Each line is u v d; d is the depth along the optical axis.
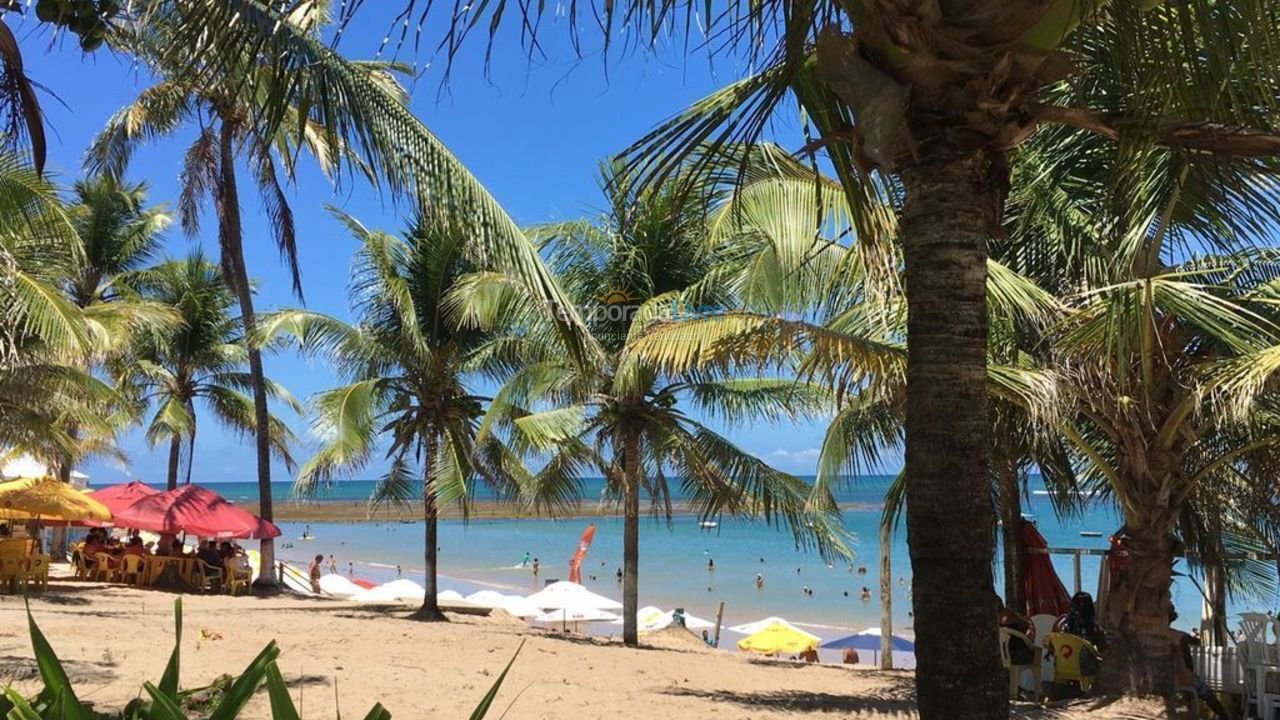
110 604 15.55
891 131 3.21
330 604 18.92
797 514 14.53
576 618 20.30
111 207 26.86
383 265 15.80
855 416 11.49
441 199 4.97
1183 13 3.44
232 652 9.52
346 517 98.88
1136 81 3.76
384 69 10.12
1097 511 77.25
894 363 6.85
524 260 5.34
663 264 13.97
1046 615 11.30
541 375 14.49
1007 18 3.05
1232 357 8.70
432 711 7.00
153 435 29.41
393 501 17.92
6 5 3.99
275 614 15.34
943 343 3.20
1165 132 3.79
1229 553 12.14
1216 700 9.20
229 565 20.83
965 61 3.13
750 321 7.36
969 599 3.08
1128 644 9.13
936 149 3.24
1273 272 9.40
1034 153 8.81
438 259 15.85
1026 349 9.73
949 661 3.06
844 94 3.29
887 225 4.44
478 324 15.89
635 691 8.81
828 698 9.00
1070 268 9.01
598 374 13.94
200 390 30.05
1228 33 3.37
